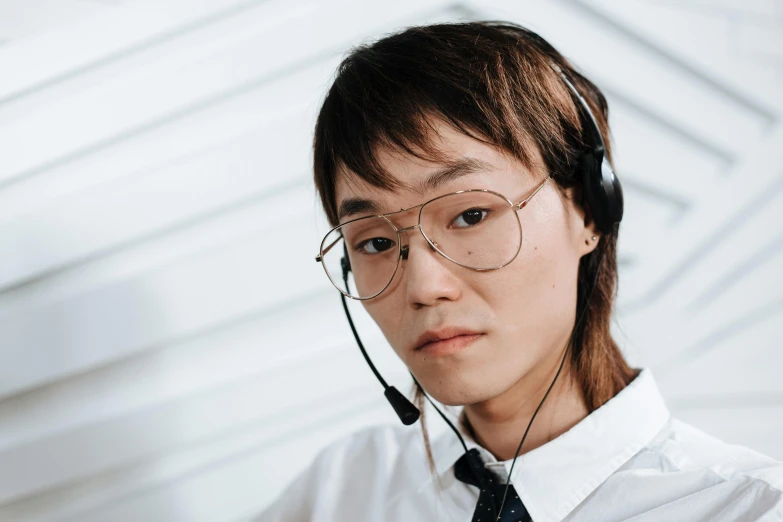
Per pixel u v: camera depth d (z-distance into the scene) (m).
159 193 1.16
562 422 0.77
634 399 0.77
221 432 1.22
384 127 0.67
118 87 1.14
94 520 1.18
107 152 1.16
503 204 0.66
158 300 1.17
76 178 1.15
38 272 1.12
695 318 1.49
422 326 0.66
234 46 1.17
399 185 0.66
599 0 1.33
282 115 1.20
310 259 1.23
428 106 0.67
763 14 1.46
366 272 0.72
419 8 1.25
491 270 0.65
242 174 1.19
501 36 0.75
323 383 1.25
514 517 0.74
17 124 1.12
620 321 1.43
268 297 1.21
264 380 1.23
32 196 1.14
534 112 0.70
